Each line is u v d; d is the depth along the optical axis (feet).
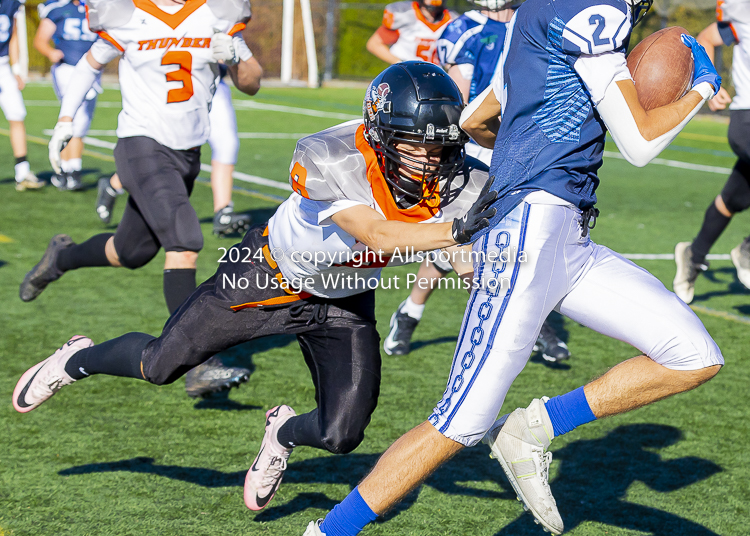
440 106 17.34
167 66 30.17
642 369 18.74
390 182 17.84
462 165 18.83
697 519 22.15
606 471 24.77
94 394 28.96
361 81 183.32
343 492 23.18
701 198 71.36
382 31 57.98
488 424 18.29
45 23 62.08
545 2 17.44
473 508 22.47
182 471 23.72
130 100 30.55
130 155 30.32
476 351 18.21
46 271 33.42
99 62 30.96
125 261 31.86
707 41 39.86
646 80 18.01
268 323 21.03
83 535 20.25
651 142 17.07
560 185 17.65
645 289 18.63
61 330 34.55
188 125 30.86
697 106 17.58
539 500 19.27
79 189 63.77
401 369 32.40
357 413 20.22
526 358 18.22
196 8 30.40
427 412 28.32
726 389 31.35
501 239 17.89
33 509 21.34
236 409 28.19
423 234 16.14
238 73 31.40
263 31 179.73
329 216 17.60
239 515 21.61
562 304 19.20
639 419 28.58
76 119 61.36
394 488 18.01
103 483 22.82
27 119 101.45
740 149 37.76
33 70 165.68
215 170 48.52
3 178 66.69
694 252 40.70
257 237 21.02
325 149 17.53
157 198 29.53
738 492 23.62
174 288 28.81
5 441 25.03
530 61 17.66
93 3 29.91
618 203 67.97
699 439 27.04
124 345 22.29
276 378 31.09
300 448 25.98
